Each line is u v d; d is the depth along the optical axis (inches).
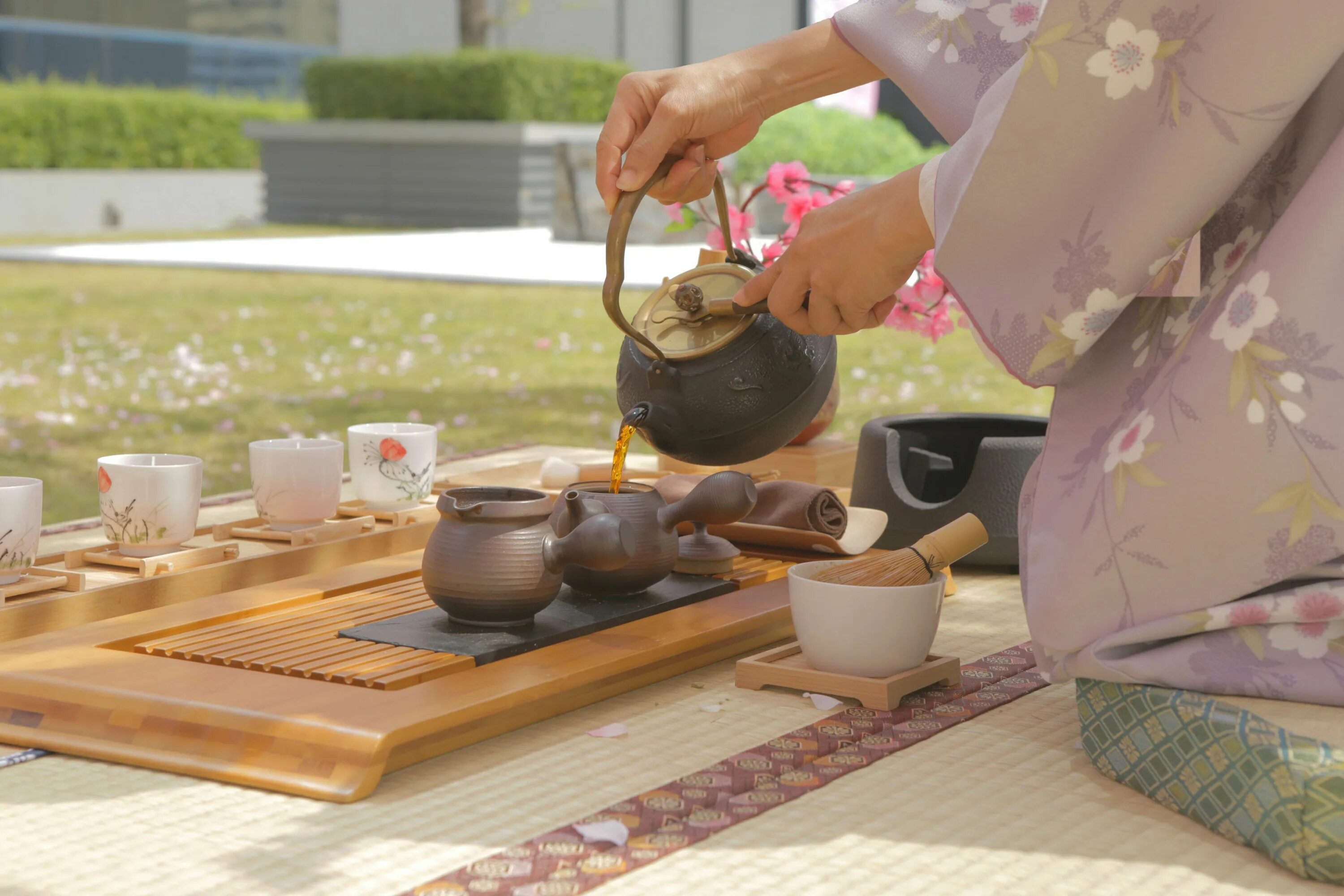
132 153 496.4
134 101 496.4
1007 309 37.7
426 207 452.8
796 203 71.0
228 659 41.3
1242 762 33.2
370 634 43.6
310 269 302.8
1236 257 37.8
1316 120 36.8
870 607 42.3
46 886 30.1
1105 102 35.8
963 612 55.3
